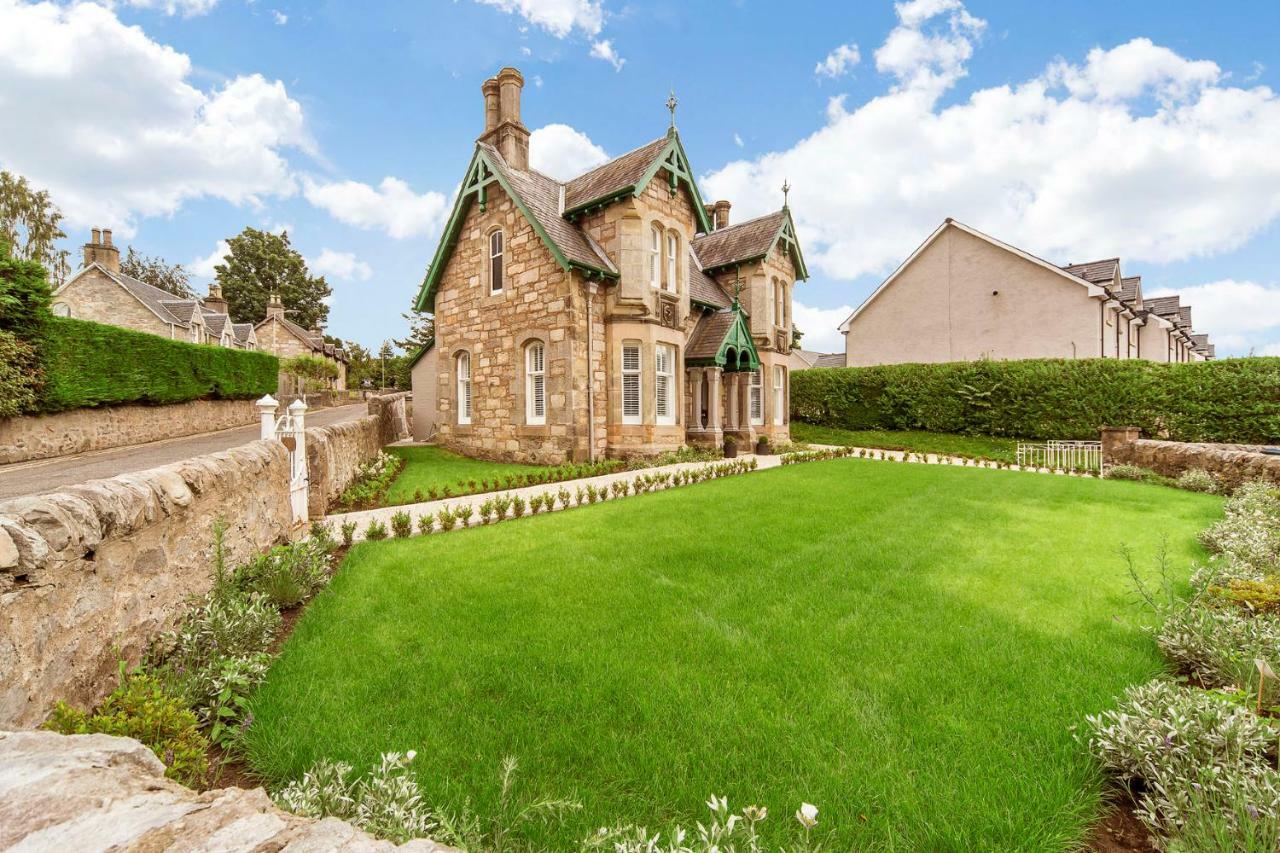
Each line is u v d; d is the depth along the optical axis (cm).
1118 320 2777
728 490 1110
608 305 1636
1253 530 659
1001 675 372
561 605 507
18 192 3659
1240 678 333
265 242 6388
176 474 428
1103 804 263
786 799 256
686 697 347
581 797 259
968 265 2927
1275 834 204
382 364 6006
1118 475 1448
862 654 406
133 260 6066
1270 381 1803
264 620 428
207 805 162
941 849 232
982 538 739
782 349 2206
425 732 312
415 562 643
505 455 1703
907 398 2528
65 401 1450
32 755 179
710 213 2570
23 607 258
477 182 1753
